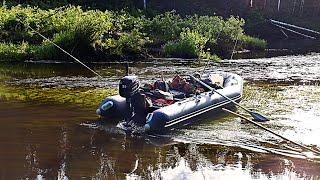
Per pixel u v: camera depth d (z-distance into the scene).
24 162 7.04
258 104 10.91
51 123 9.05
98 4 27.62
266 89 12.75
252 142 8.19
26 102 10.68
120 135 8.44
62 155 7.38
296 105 10.85
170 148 7.84
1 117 9.37
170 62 18.12
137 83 8.92
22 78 13.82
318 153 7.66
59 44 17.41
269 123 9.30
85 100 10.99
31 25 19.44
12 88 12.32
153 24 22.09
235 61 19.05
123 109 9.10
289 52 23.02
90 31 17.59
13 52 17.38
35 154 7.38
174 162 7.21
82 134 8.42
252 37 26.38
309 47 25.47
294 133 8.68
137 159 7.31
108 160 7.22
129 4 29.02
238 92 10.87
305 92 12.38
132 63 17.59
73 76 14.34
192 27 22.64
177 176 6.68
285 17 34.66
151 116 8.50
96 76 14.40
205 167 7.06
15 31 19.27
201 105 9.34
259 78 14.54
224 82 11.52
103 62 17.56
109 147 7.81
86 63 17.16
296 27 30.94
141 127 8.82
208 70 15.99
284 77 14.77
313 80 14.26
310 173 6.89
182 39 19.92
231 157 7.48
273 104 10.94
